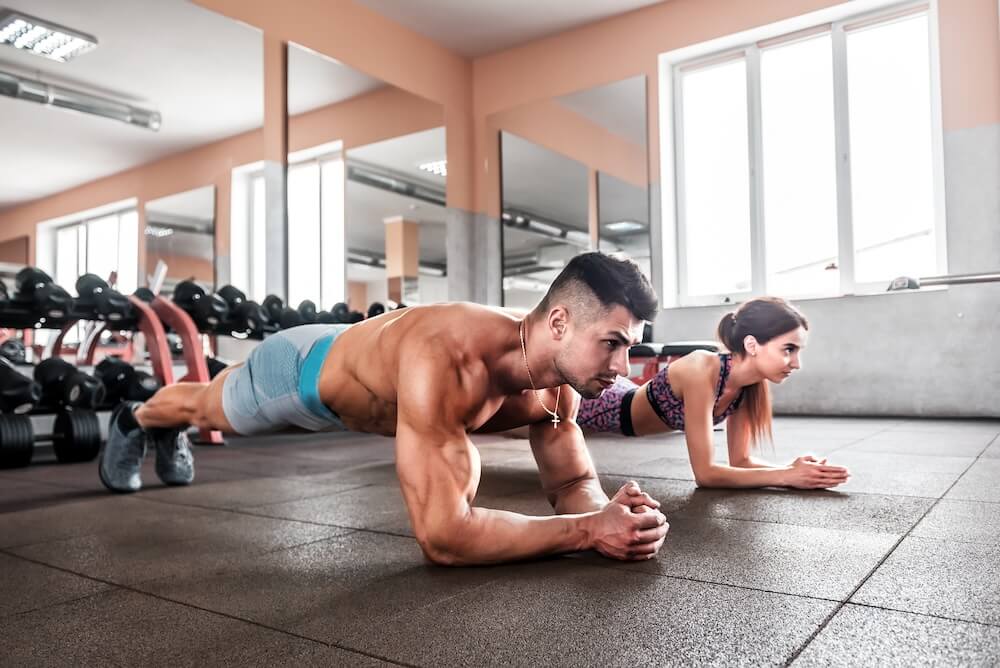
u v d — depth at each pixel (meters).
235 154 4.45
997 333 4.09
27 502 1.97
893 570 1.07
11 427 2.72
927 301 4.28
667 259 5.19
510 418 1.30
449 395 1.09
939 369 4.24
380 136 5.33
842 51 4.67
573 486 1.34
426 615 0.93
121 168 3.94
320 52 4.93
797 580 1.03
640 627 0.86
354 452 3.08
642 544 1.13
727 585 1.02
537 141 5.77
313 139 4.88
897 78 4.57
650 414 2.01
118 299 3.31
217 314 3.56
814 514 1.49
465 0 5.13
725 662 0.75
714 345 3.71
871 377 4.43
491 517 1.12
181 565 1.25
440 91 5.82
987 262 4.11
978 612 0.88
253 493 2.02
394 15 5.36
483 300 6.00
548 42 5.73
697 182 5.29
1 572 1.23
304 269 4.79
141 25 4.03
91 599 1.06
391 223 5.38
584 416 2.11
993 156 4.10
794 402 4.65
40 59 3.65
